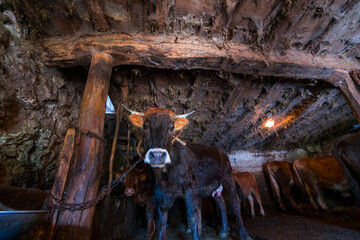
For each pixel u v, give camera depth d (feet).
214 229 16.61
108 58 9.47
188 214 9.23
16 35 8.47
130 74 13.04
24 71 8.36
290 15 9.10
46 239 5.89
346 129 25.76
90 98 8.36
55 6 8.36
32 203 5.68
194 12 9.00
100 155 7.92
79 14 8.75
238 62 10.53
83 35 9.63
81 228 6.52
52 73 10.13
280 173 29.37
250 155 34.68
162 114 8.27
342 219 17.24
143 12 8.79
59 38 9.72
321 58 11.98
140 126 9.12
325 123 24.25
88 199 7.06
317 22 9.77
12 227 3.74
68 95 11.29
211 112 19.36
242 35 10.41
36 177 8.45
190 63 10.47
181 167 9.40
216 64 10.70
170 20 9.30
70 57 9.49
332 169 20.84
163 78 13.50
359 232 12.64
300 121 22.62
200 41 10.25
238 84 14.20
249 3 8.59
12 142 7.47
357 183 10.00
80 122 7.95
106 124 16.79
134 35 9.72
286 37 10.46
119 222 14.98
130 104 16.35
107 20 9.09
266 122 22.40
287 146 34.19
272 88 15.19
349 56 12.50
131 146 22.49
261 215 22.86
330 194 25.54
